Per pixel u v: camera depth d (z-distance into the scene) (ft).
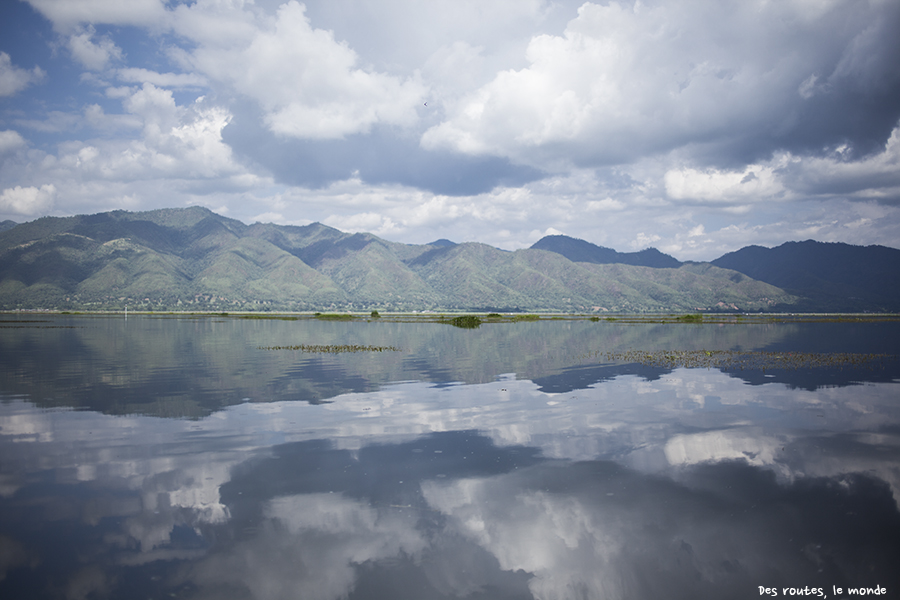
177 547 34.37
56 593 29.14
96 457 52.06
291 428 63.57
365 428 63.62
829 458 52.06
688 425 65.05
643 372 114.11
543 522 38.06
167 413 71.87
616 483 45.42
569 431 62.23
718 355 152.35
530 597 29.12
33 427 63.93
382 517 38.78
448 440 58.34
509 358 144.66
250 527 37.09
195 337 237.04
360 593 29.37
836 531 36.96
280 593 29.37
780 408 75.10
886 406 76.54
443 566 32.35
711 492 43.45
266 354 155.12
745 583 30.83
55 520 38.06
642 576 31.50
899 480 46.16
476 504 41.09
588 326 376.07
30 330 294.46
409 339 228.02
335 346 186.19
